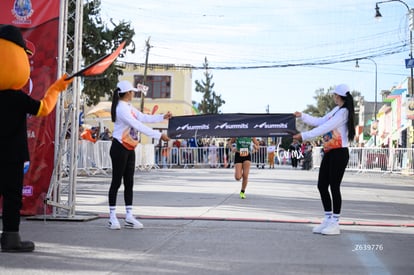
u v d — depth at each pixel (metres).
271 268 5.07
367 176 22.30
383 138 46.50
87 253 5.69
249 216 8.77
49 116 8.32
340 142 7.02
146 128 7.23
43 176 8.35
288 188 14.71
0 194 5.73
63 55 8.30
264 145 29.80
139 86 7.53
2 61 5.47
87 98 24.45
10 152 5.60
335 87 7.09
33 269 4.94
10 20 8.27
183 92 44.97
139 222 7.46
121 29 22.14
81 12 8.29
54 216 8.19
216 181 17.38
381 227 7.83
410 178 20.88
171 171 24.34
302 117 7.56
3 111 5.53
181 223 7.92
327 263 5.31
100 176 19.50
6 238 5.67
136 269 4.98
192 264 5.20
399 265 5.27
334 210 7.08
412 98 26.61
